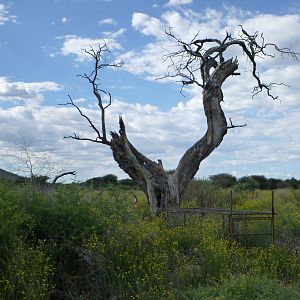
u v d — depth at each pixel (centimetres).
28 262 783
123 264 898
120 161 2039
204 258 1025
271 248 1165
